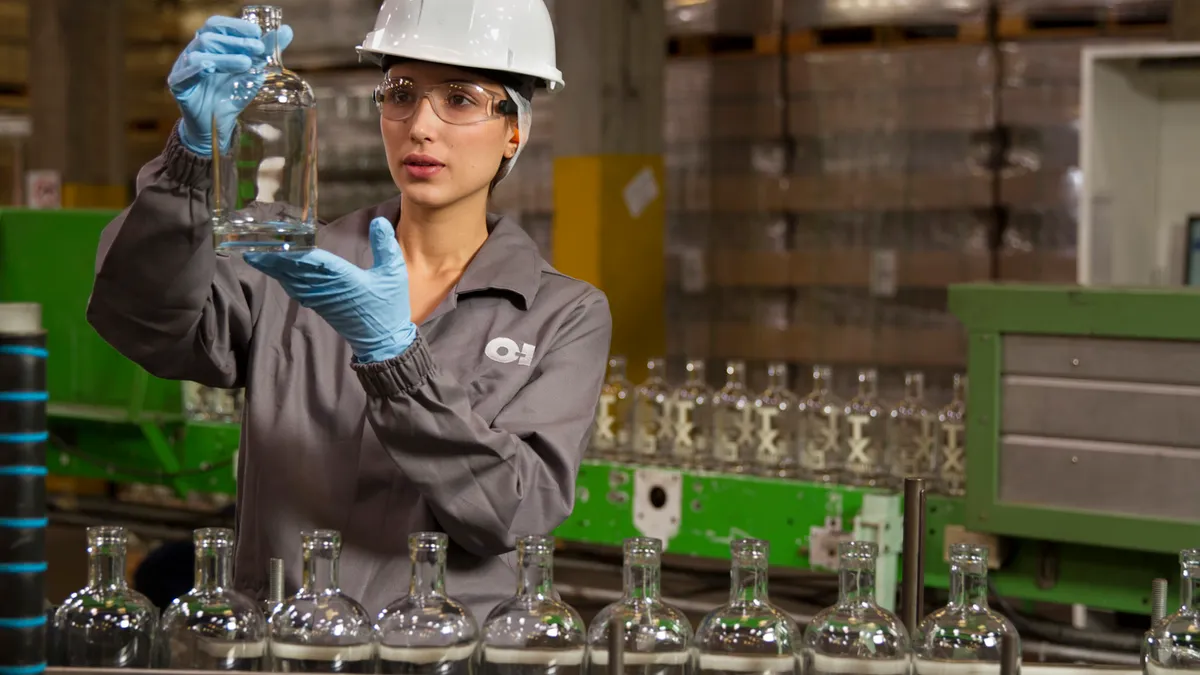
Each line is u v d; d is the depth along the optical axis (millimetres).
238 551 1808
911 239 5168
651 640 1435
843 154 5258
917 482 1755
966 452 2943
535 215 5875
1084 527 2818
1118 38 4801
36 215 4191
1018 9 4902
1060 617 4383
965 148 5043
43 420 1270
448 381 1553
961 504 3047
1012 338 2883
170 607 1501
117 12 7133
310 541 1456
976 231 5055
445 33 1781
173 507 4664
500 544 1630
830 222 5324
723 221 5570
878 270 5188
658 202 5652
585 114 5551
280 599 1565
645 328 5629
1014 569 3008
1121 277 4348
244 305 1823
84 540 5781
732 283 5539
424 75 1805
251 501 1793
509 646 1434
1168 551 2738
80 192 7199
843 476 3332
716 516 3252
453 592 1723
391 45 1797
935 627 1463
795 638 1477
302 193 1554
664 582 4027
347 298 1476
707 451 3527
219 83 1471
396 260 1506
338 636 1423
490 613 1498
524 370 1789
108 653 1479
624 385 3682
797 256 5371
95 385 4152
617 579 4383
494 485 1600
